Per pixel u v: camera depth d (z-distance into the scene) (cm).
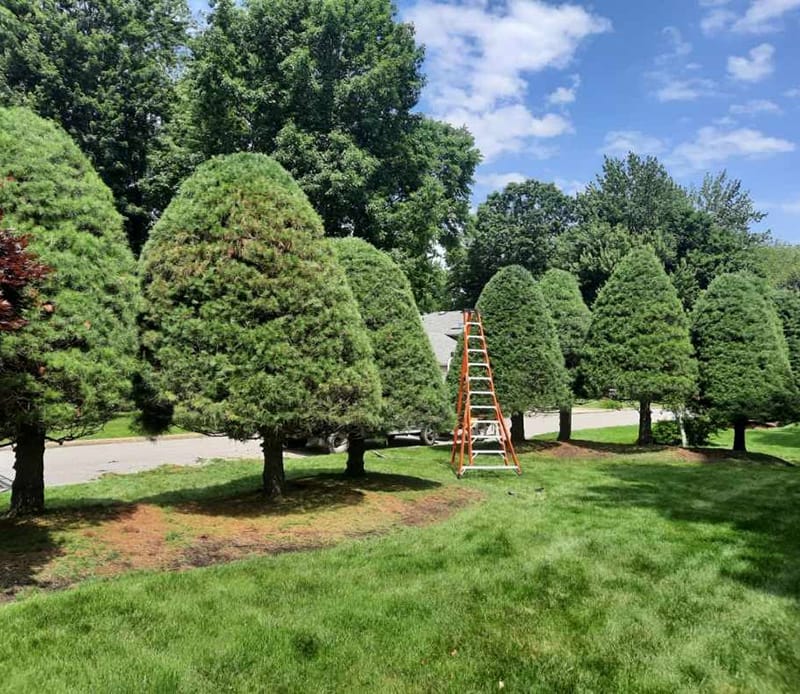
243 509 652
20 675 306
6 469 1193
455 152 2664
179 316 575
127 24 2058
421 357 816
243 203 602
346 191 1867
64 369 477
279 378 573
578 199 4591
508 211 4666
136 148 2092
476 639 372
